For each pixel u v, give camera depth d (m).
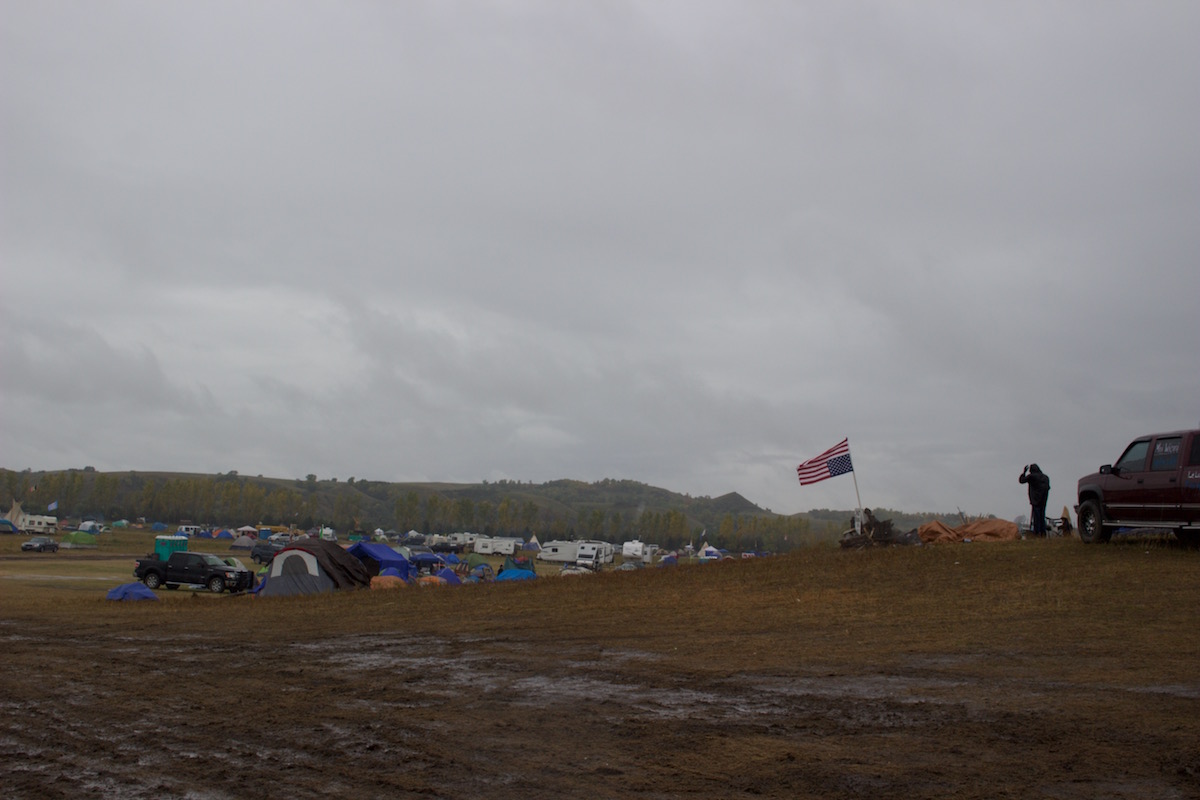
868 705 9.09
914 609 16.44
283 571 31.20
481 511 198.62
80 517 168.38
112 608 24.30
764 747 7.56
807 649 12.88
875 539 28.00
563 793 6.37
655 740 7.86
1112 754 7.04
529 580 27.23
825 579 21.41
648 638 14.70
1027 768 6.73
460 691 10.33
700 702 9.48
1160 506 19.80
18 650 14.52
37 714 9.26
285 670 12.12
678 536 178.25
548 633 15.80
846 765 6.95
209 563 43.56
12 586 39.50
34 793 6.47
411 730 8.34
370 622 18.64
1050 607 15.41
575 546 94.50
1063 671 10.48
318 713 9.19
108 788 6.59
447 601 22.84
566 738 7.98
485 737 8.05
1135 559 19.70
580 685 10.60
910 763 6.97
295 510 191.50
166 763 7.28
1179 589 16.09
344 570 32.47
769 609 17.73
